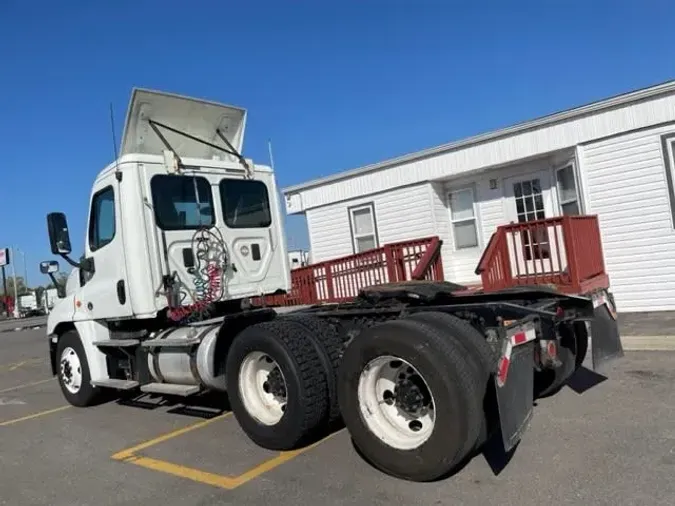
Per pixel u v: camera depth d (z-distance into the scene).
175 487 4.66
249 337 5.27
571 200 11.17
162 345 6.39
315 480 4.52
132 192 6.47
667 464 4.17
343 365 4.64
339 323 5.48
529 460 4.51
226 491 4.48
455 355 4.09
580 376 6.76
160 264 6.54
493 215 12.47
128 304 6.58
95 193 7.06
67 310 7.86
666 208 9.98
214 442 5.72
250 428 5.28
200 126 7.34
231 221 7.22
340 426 5.73
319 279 12.05
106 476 5.08
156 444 5.85
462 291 6.09
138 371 6.87
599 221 10.68
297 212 15.74
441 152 12.57
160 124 6.95
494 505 3.84
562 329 5.81
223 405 7.21
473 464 4.54
